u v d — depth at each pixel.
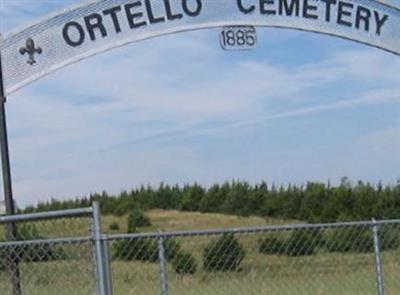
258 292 9.98
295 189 42.06
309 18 11.60
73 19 10.22
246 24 11.19
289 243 10.42
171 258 9.95
